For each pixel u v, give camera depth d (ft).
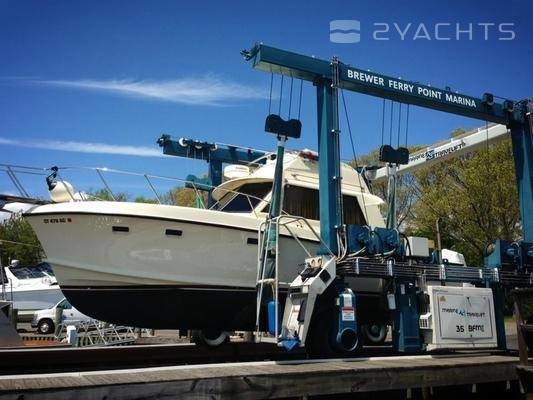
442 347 17.70
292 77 19.25
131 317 18.88
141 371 13.00
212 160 28.35
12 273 66.39
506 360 16.88
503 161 63.62
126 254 18.04
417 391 14.98
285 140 19.34
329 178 18.56
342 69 19.36
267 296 18.71
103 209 17.72
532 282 21.66
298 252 20.27
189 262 18.65
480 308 18.88
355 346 17.44
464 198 64.95
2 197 19.49
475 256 68.95
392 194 23.13
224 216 19.20
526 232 22.89
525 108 23.62
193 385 11.89
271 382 12.84
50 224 17.98
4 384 10.96
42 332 55.57
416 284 18.84
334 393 13.58
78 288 18.37
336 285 17.80
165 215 18.15
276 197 19.10
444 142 26.91
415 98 20.93
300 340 16.06
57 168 19.67
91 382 11.27
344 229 18.26
